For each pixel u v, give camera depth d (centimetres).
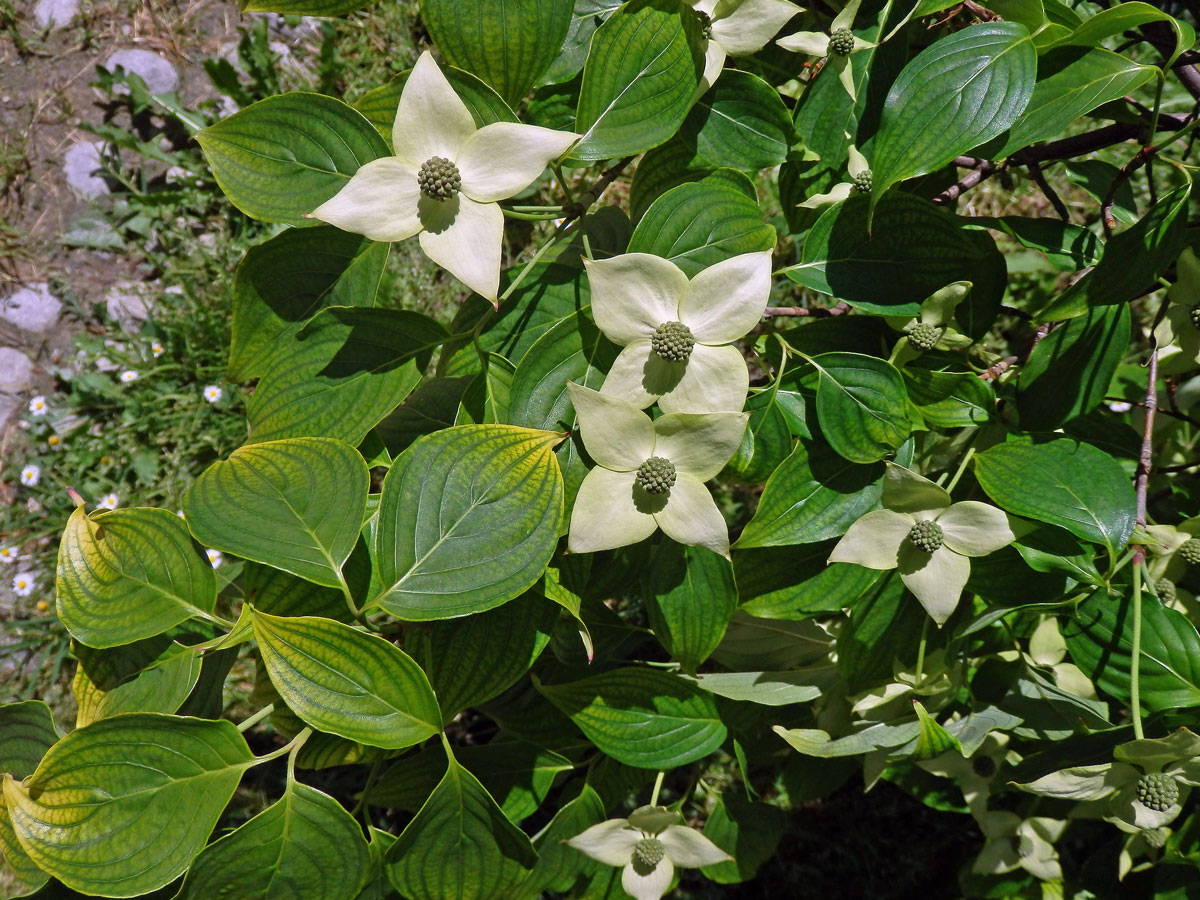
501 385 41
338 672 36
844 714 48
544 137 37
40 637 85
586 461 40
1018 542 42
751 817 53
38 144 97
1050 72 40
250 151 38
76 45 99
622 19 38
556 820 46
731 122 43
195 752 37
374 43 97
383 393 40
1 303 93
